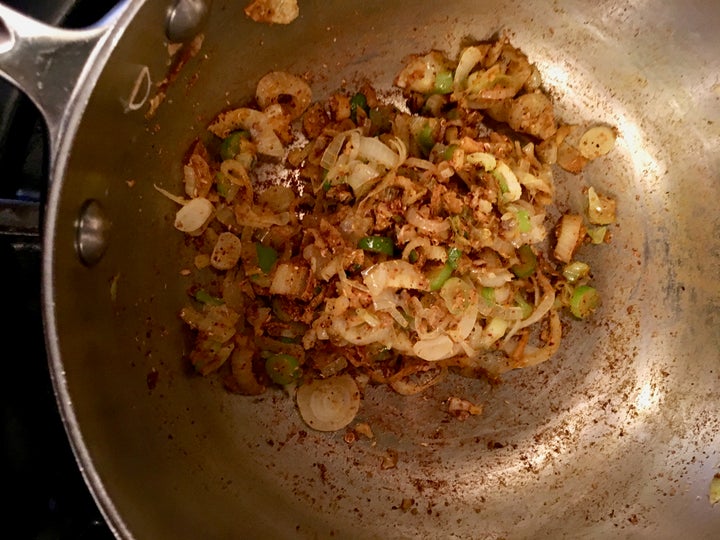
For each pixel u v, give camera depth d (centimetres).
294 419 17
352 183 16
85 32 10
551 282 17
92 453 11
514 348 17
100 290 12
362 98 17
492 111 17
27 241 13
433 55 17
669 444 17
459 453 17
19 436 13
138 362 14
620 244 18
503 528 17
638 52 17
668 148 17
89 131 11
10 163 13
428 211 16
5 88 13
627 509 17
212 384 16
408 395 17
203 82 14
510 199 16
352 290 15
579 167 17
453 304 16
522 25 17
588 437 17
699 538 16
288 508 16
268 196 16
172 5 11
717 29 15
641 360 18
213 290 16
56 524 13
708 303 17
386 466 17
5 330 13
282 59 16
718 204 17
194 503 14
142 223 14
